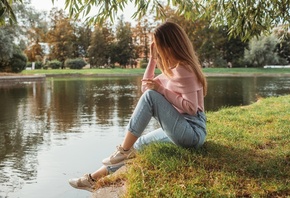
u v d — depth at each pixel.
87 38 57.91
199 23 48.91
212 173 2.62
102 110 10.38
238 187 2.43
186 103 2.76
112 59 55.84
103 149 5.55
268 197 2.32
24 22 29.03
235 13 5.04
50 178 4.24
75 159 5.03
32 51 53.62
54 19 55.62
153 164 2.72
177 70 2.75
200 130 2.88
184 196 2.27
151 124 7.51
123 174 2.71
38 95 15.44
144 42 55.88
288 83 23.50
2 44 25.69
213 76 36.53
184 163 2.73
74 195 3.57
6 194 3.76
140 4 3.92
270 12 5.48
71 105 11.73
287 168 2.81
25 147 5.80
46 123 8.12
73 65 47.41
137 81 26.98
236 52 49.75
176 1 4.29
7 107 11.30
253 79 29.73
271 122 4.93
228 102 12.56
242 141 3.67
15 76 26.06
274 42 44.66
